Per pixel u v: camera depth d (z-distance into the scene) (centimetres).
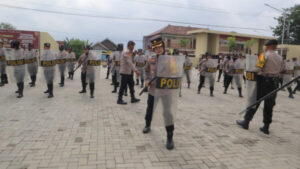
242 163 291
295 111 617
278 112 600
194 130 412
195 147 334
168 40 4028
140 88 926
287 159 308
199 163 285
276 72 403
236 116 530
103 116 476
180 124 446
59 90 786
